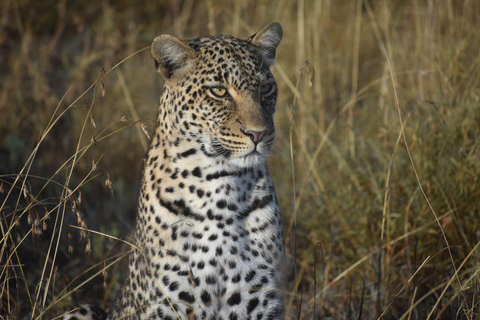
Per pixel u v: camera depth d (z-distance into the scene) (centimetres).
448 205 874
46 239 1053
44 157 1242
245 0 1555
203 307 693
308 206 1002
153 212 707
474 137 955
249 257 692
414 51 1173
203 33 1562
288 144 1088
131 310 731
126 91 1195
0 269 896
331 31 1533
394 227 901
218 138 697
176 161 704
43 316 803
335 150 1027
